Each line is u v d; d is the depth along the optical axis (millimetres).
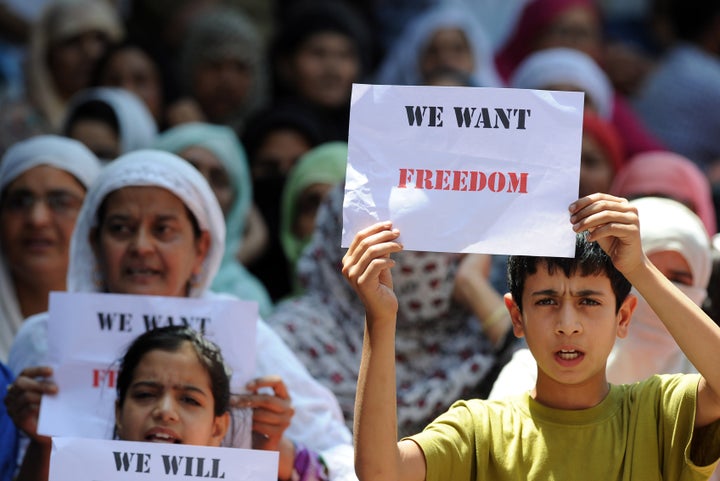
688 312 4953
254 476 5746
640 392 5293
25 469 6508
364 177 5258
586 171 10156
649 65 13516
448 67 11391
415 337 8297
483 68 12688
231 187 10078
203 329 6336
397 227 5207
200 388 6223
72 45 11938
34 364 6984
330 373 8180
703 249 7016
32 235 8086
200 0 13398
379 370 5016
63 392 6363
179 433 6164
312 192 10078
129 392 6215
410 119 5266
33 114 11797
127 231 6992
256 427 6355
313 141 11000
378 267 4996
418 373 8203
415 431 7848
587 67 12219
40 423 6320
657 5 13852
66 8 12008
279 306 8672
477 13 13727
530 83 12141
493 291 8297
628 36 13914
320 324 8375
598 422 5215
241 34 12359
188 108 11492
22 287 8133
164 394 6195
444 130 5254
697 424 5152
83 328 6395
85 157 8281
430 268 8242
